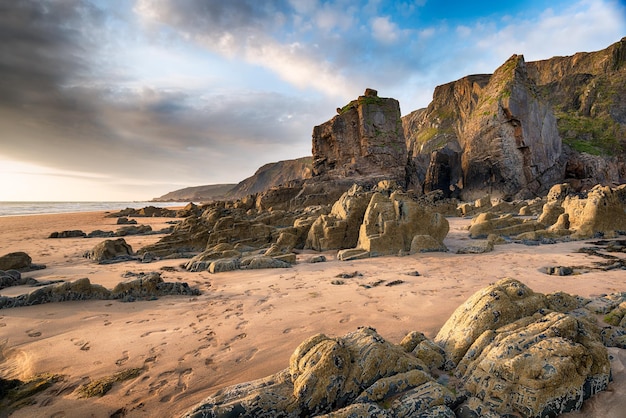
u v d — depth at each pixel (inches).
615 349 163.3
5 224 1315.2
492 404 131.0
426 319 237.3
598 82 3191.4
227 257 518.3
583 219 649.0
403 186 2135.8
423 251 537.6
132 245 761.0
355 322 237.0
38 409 149.4
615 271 356.5
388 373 147.5
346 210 654.5
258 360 189.3
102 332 235.1
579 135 2827.3
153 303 303.6
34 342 220.4
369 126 2170.3
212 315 266.8
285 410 129.9
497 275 364.2
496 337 158.7
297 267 461.1
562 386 127.3
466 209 1369.3
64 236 912.9
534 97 2190.0
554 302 209.8
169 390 162.7
